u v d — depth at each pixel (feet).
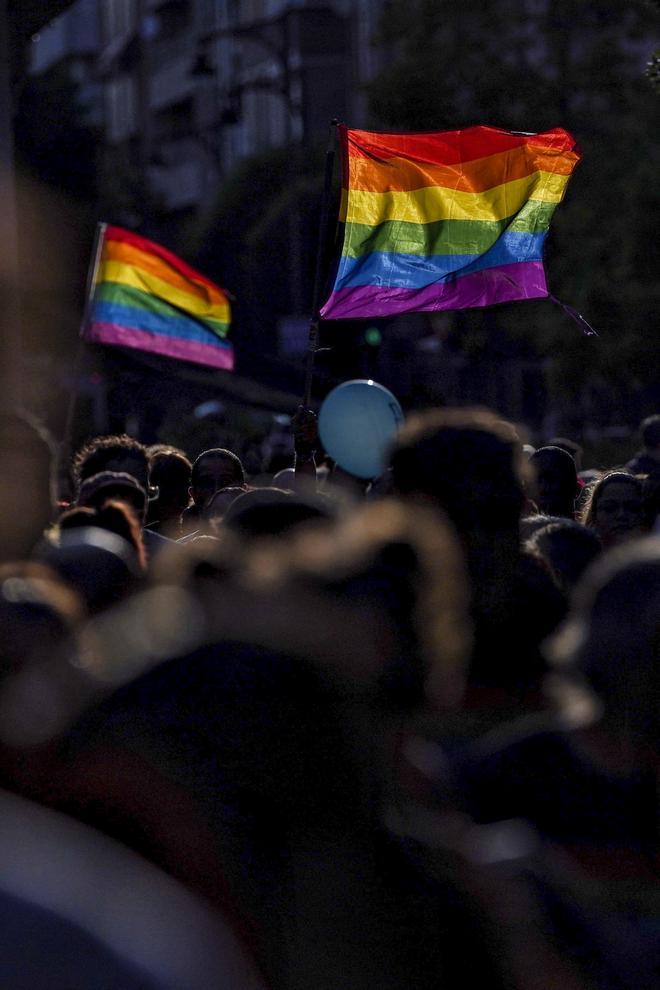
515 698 29.66
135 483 58.03
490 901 22.76
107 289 110.32
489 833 23.40
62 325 336.49
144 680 21.07
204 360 112.68
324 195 89.45
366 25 481.46
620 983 22.08
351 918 21.95
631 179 285.23
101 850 12.14
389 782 23.17
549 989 22.33
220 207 474.90
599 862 22.71
